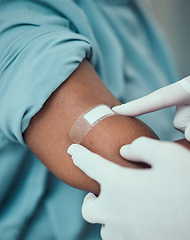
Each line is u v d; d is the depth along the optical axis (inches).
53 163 30.4
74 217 41.8
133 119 30.9
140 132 29.5
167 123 48.1
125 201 23.9
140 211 23.3
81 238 43.3
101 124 29.1
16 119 28.0
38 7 34.2
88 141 29.1
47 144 30.1
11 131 30.2
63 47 28.9
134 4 55.5
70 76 30.0
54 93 29.5
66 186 41.9
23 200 40.7
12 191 41.8
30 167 40.6
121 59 43.2
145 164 28.2
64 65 28.2
